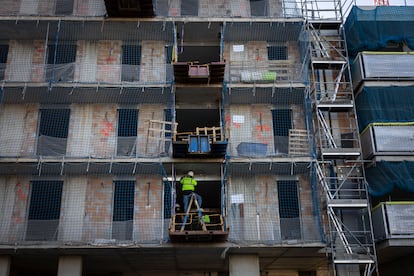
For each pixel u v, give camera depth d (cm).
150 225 1928
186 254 1947
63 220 1917
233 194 1994
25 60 2153
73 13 2209
